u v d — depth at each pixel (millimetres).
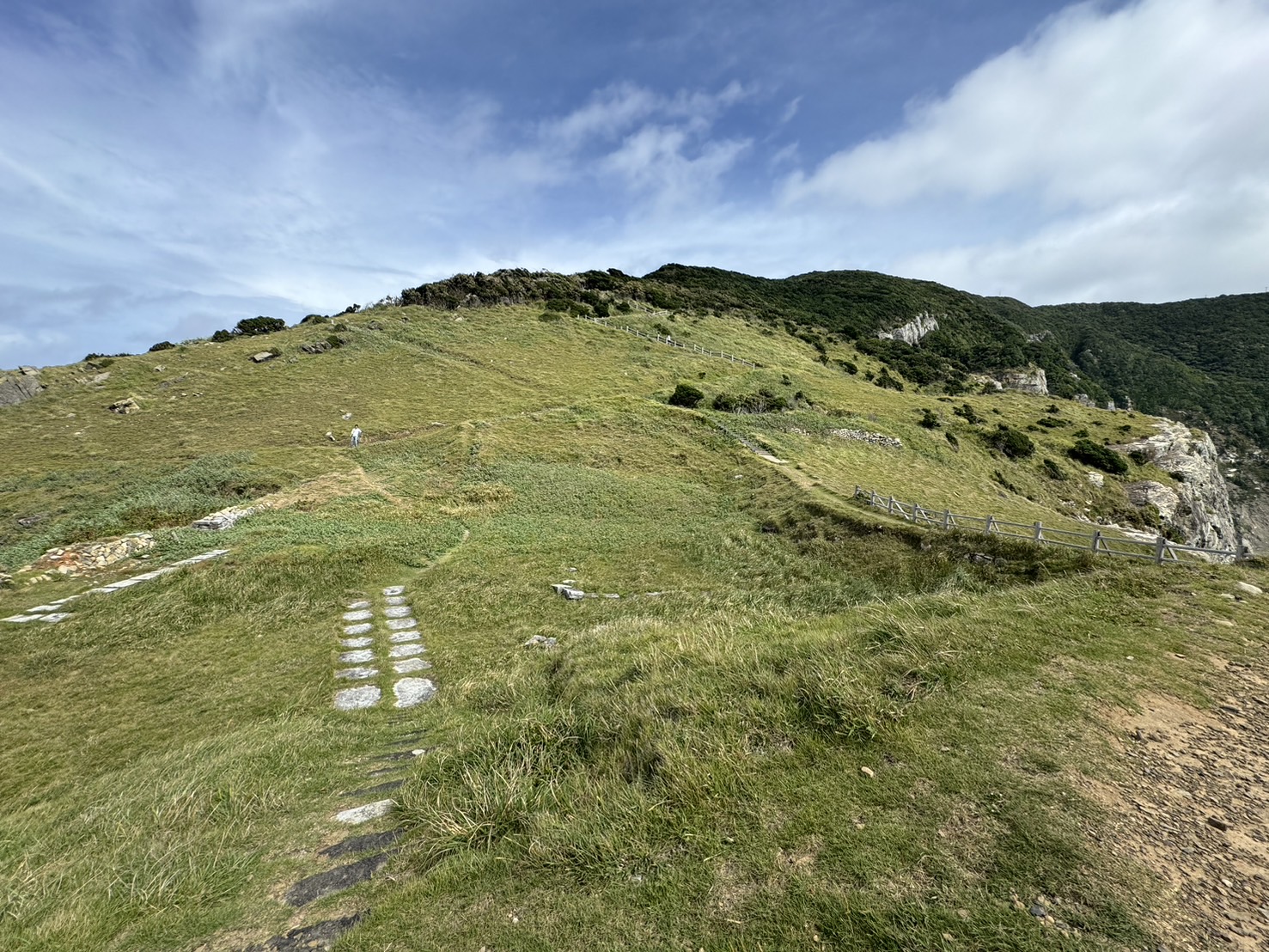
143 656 12930
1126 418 72312
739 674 7367
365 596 17266
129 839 5750
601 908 4051
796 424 43500
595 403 42875
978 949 3482
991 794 4863
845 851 4309
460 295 74812
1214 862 4156
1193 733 5914
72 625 14359
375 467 32750
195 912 4371
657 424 39844
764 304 110062
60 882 5039
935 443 47406
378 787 6664
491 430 37312
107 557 19781
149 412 42156
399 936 3949
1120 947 3455
